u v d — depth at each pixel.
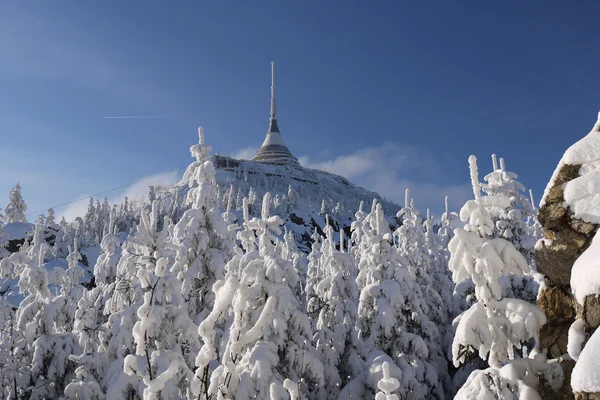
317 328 16.84
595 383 3.63
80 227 81.88
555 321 5.77
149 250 12.95
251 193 129.88
